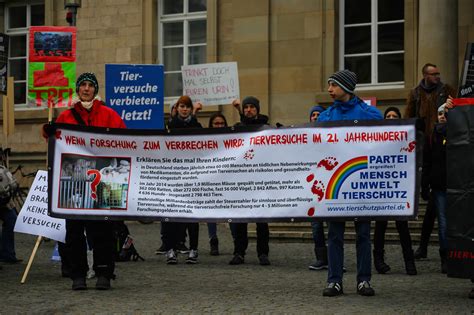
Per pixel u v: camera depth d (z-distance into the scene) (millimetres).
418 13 17859
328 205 8828
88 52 21125
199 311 7910
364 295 8742
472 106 8438
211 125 12734
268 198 9039
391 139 8695
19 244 14750
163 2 20906
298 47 18812
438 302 8367
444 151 10633
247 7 19203
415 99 11992
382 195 8703
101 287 9203
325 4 18656
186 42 20688
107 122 9406
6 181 11586
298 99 18781
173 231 11734
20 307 8172
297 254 12945
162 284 9688
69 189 9156
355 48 18812
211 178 9203
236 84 15211
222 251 13609
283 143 8992
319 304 8242
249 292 9062
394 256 12469
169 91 20891
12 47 22703
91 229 9305
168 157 9281
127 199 9258
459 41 17250
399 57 18469
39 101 12453
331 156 8844
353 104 8953
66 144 9180
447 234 8477
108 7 20938
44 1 22375
